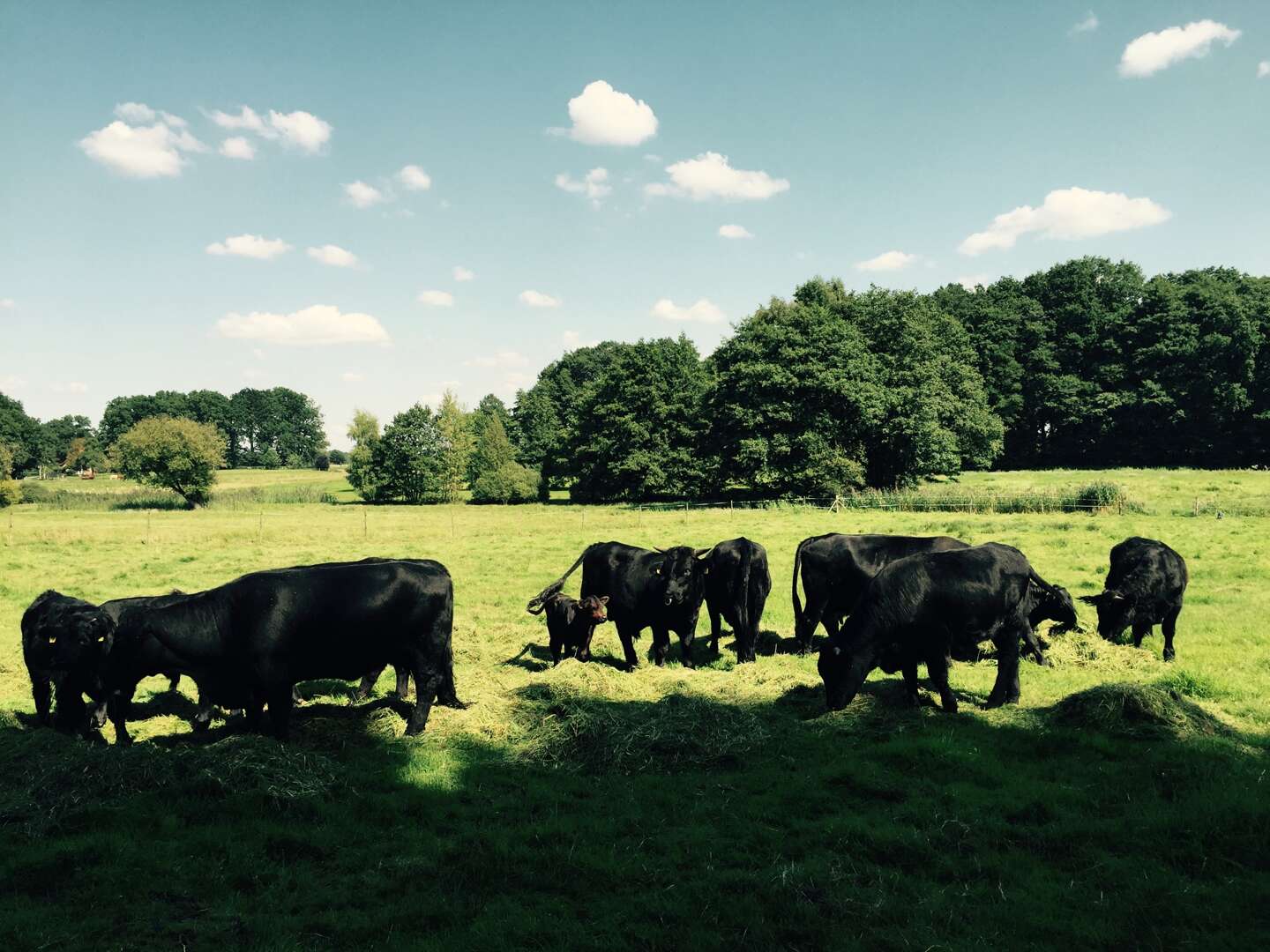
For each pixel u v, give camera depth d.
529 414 103.56
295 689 10.88
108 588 20.27
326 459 182.75
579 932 4.90
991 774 7.19
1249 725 8.42
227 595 8.36
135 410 166.50
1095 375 71.38
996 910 5.07
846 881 5.45
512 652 13.09
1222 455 66.50
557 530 36.81
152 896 5.38
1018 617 9.34
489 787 7.30
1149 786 6.78
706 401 58.97
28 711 10.12
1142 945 4.67
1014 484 53.91
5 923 4.96
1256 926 4.79
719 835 6.23
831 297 63.62
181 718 9.98
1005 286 80.06
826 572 12.34
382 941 4.86
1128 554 12.11
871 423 49.31
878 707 9.27
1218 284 70.50
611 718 8.47
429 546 30.38
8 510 63.06
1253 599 15.40
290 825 6.44
